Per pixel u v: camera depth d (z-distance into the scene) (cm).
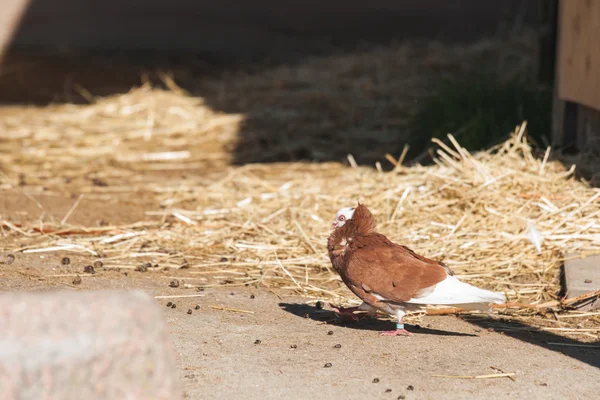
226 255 1078
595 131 1373
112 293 419
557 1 1861
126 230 1152
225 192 1391
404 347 759
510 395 648
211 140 1869
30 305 404
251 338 773
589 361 744
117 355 395
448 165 1370
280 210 1231
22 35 3106
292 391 641
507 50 2311
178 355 713
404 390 650
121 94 2320
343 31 3247
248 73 2678
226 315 848
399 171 1368
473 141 1475
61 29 3153
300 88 2250
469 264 1027
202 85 2478
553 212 1138
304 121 1969
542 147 1500
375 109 2022
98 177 1572
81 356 390
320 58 2716
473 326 851
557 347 784
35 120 2033
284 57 3000
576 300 885
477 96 1612
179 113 2069
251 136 1855
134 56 2980
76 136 1884
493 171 1266
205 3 3294
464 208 1191
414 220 1172
